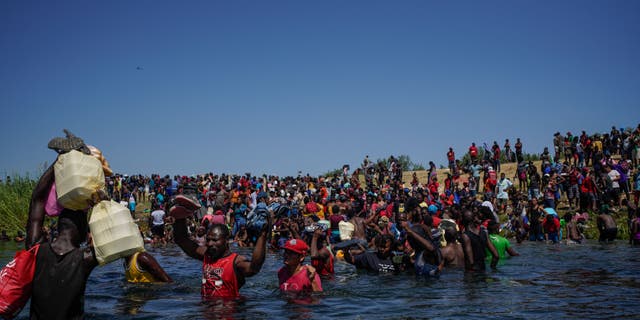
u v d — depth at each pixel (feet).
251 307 19.71
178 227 21.72
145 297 21.94
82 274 14.51
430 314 18.58
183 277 29.43
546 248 48.91
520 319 17.67
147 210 95.81
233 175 106.73
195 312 18.85
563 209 78.59
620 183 73.15
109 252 14.33
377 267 32.07
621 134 95.35
